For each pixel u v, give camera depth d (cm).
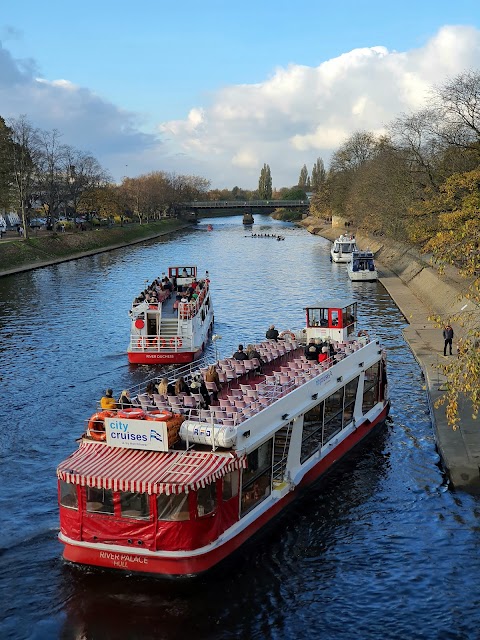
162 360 5131
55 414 4009
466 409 3638
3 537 2605
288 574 2369
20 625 2120
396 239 10288
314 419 3059
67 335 6206
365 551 2500
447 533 2600
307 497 2927
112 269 11756
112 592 2258
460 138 7731
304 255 13825
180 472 2230
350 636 2062
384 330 6134
